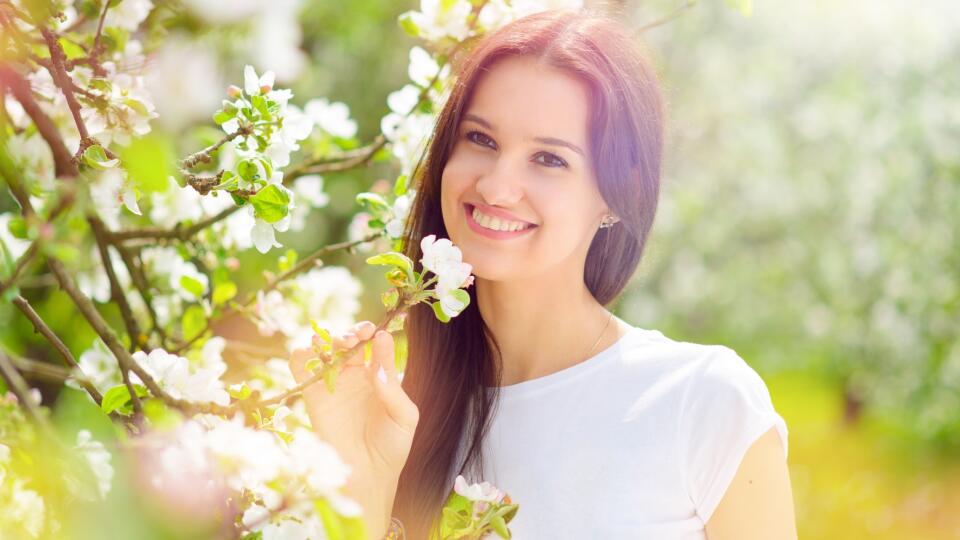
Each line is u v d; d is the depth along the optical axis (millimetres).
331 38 6016
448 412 1813
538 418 1761
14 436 1415
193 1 1008
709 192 6852
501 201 1671
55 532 1043
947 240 6895
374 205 2127
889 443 7844
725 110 6637
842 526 7113
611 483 1684
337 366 1451
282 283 2410
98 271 2369
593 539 1669
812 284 7262
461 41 2166
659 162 1833
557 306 1813
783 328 7379
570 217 1709
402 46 6238
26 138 1812
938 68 6707
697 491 1669
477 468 1766
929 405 7508
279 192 1478
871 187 6824
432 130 1990
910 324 7172
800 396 7809
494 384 1822
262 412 1531
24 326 2799
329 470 1215
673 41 6391
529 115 1674
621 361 1780
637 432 1694
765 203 7008
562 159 1697
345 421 1662
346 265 5453
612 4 1919
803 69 6730
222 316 2314
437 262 1411
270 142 1567
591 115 1704
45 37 1375
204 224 2197
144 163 1056
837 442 7824
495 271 1714
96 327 1285
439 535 1592
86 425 1626
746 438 1638
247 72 1560
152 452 1164
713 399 1678
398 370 2062
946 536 7125
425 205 1886
